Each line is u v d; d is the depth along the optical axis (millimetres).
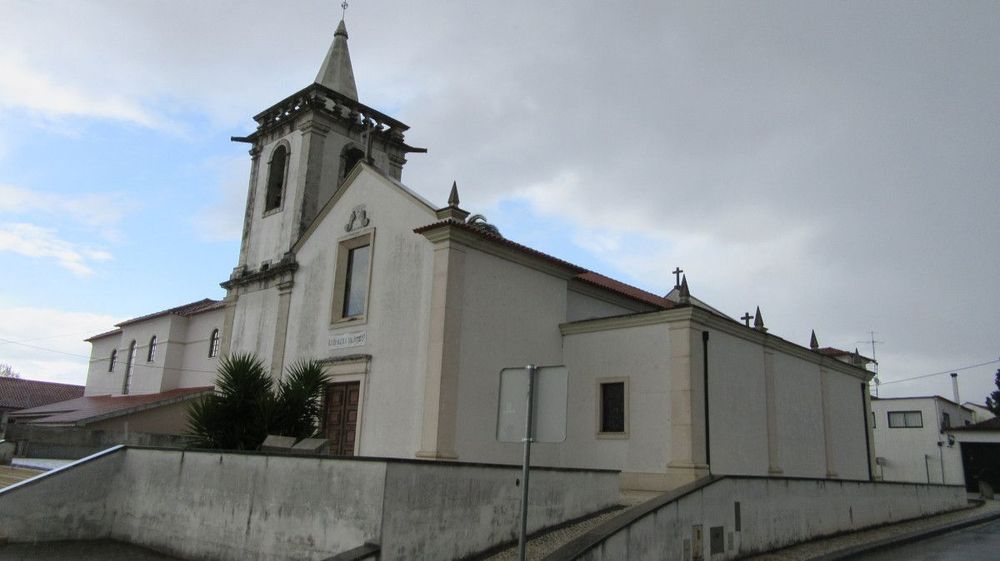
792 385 22953
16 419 38688
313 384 16812
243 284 25000
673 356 17781
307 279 22250
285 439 13586
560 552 9594
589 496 13141
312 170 24422
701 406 17609
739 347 20109
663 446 17422
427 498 10195
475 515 10836
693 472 16672
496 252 18359
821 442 24031
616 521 10945
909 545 17047
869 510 19469
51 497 13758
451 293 17047
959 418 46562
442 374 16484
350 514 10031
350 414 18906
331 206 22109
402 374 17641
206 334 35344
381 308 18953
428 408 16516
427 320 17328
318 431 16328
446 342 16703
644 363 18297
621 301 23094
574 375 19609
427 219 18359
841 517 17844
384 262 19359
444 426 16281
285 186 25125
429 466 10289
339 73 27484
